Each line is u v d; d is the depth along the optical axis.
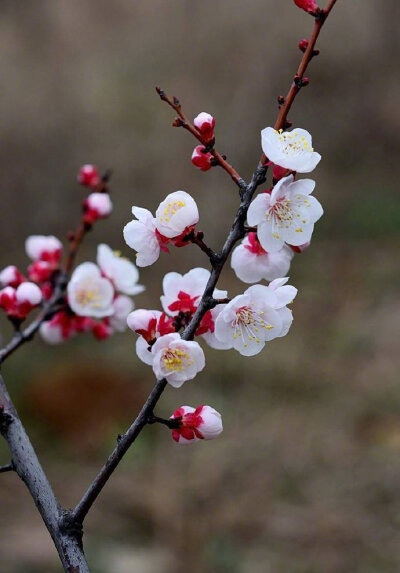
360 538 5.28
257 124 10.55
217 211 9.35
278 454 6.25
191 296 1.79
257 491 5.84
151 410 1.59
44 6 12.27
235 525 5.46
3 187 10.95
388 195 12.28
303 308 9.28
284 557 5.15
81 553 1.58
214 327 1.70
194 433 1.65
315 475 5.95
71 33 12.28
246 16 11.39
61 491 5.92
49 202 10.95
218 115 10.70
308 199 1.61
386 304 8.92
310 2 1.61
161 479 6.01
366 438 6.38
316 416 6.80
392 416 6.65
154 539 5.33
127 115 11.33
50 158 11.25
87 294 2.46
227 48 11.32
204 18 11.57
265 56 11.09
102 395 6.95
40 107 11.57
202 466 6.12
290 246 1.88
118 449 1.58
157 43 11.83
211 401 7.07
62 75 11.77
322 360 7.81
